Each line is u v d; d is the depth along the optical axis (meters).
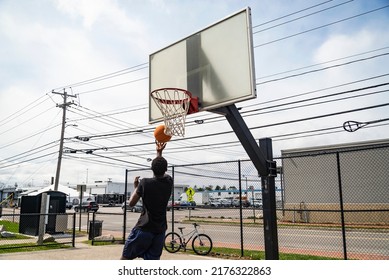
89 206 41.53
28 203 15.32
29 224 15.00
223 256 9.09
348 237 15.02
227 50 5.89
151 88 7.27
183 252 9.88
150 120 7.12
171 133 5.68
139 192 3.79
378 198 19.75
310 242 13.60
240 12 5.82
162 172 3.92
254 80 5.38
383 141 20.05
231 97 5.64
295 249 11.77
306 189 22.25
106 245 11.25
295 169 22.91
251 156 5.97
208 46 6.24
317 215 21.47
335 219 20.83
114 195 58.69
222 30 6.06
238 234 16.69
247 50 5.56
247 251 10.16
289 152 23.36
